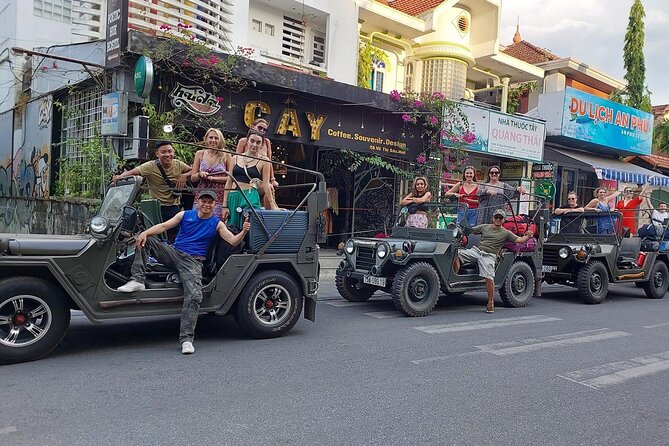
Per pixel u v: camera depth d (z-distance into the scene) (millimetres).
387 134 14094
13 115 14773
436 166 14977
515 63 20672
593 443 3930
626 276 11031
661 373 5785
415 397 4656
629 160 22516
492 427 4105
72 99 12031
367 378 5098
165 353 5570
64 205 10797
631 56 25500
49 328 5121
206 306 5914
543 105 18828
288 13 14867
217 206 6809
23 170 14242
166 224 5707
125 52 9555
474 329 7465
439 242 8633
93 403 4156
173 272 5883
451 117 14852
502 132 16219
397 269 8367
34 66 13148
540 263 10102
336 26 15117
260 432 3783
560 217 11820
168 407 4148
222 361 5387
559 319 8570
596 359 6215
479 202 9742
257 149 7039
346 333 6844
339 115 13023
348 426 3975
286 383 4836
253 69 10961
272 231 6332
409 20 16609
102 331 6367
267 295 6375
